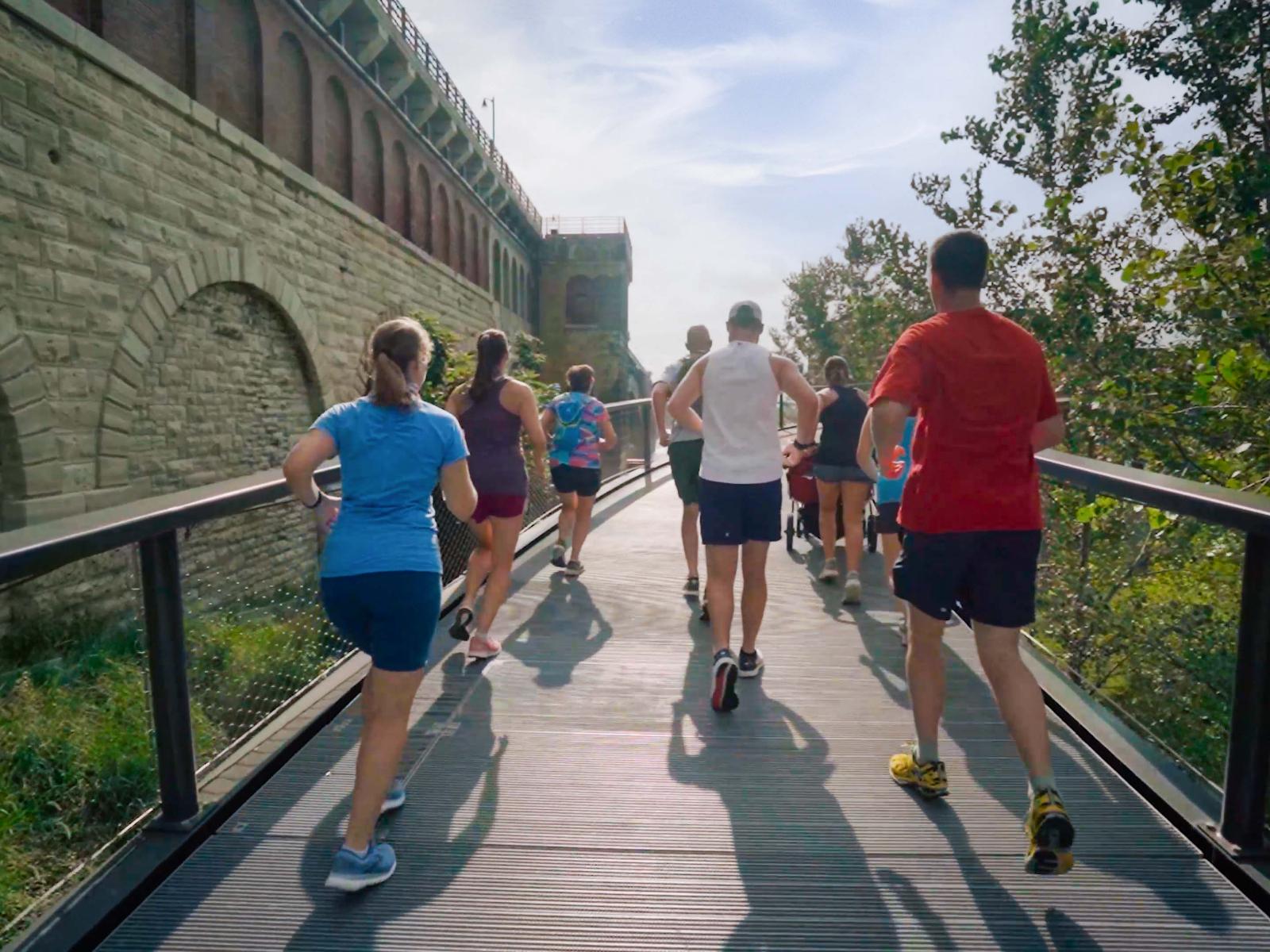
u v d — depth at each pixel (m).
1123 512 5.09
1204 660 3.79
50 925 2.39
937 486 2.67
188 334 13.45
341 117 20.52
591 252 47.88
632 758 3.61
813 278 34.56
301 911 2.51
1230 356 6.36
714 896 2.59
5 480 9.66
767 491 4.17
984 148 10.38
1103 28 8.76
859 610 6.05
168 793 2.91
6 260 9.48
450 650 5.11
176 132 12.67
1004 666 2.62
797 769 3.49
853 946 2.35
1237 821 2.70
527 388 4.78
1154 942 2.35
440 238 29.20
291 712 3.88
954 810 3.12
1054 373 8.54
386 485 2.65
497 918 2.48
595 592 6.62
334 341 18.45
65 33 10.20
